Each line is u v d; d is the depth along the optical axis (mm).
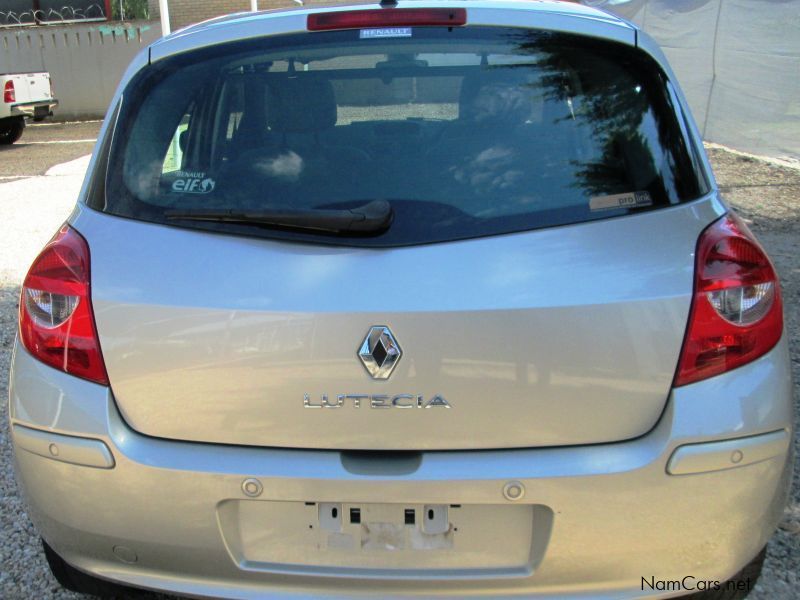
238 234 1987
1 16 24688
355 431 1900
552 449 1893
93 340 1986
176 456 1941
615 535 1886
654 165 2068
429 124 2133
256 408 1919
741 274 1956
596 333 1861
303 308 1880
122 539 2004
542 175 2027
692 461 1871
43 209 9945
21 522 3152
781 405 1960
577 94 2152
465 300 1857
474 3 2377
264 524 1956
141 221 2074
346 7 2387
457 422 1883
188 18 22516
